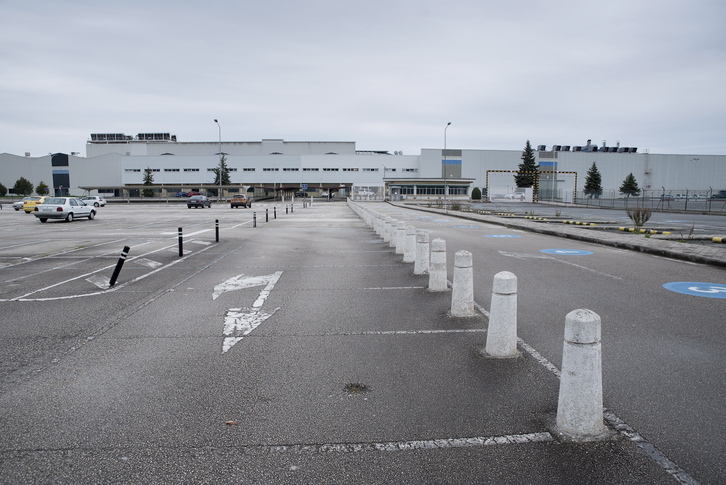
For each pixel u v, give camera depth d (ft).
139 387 14.30
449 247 49.57
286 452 10.69
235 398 13.48
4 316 22.66
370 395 13.58
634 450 10.61
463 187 315.37
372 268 36.52
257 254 45.27
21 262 40.52
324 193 372.79
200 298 26.45
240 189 311.68
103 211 155.43
